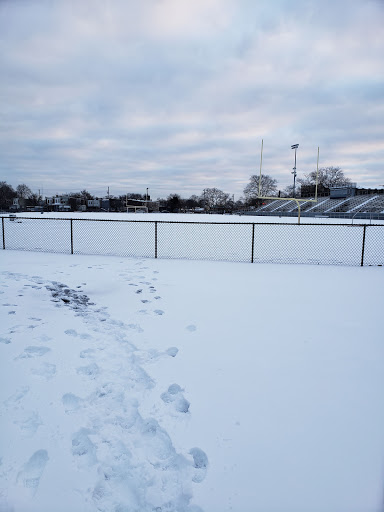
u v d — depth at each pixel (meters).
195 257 10.71
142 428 2.53
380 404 2.85
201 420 2.63
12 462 2.13
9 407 2.65
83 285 6.46
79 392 2.91
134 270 8.09
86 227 23.05
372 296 6.03
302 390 3.04
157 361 3.53
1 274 7.08
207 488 2.04
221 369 3.39
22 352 3.53
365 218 38.00
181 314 4.96
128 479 2.09
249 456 2.28
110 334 4.15
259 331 4.36
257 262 9.71
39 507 1.86
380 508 1.90
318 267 8.95
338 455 2.28
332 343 4.03
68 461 2.18
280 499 1.96
